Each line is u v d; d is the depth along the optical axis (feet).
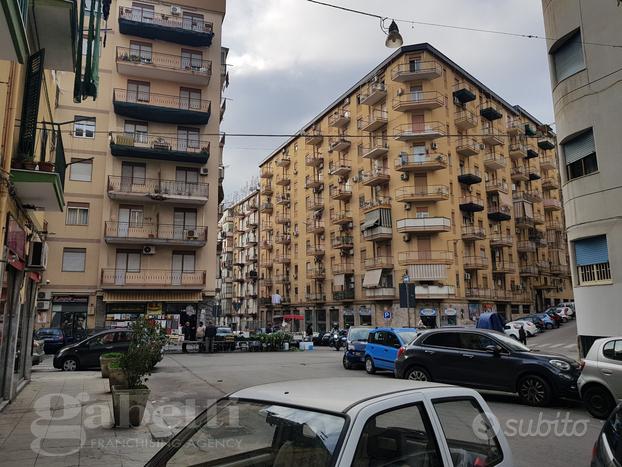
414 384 11.00
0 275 27.63
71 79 106.73
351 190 156.25
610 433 13.93
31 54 32.55
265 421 9.29
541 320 129.70
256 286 230.68
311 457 8.24
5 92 26.78
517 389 33.94
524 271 163.22
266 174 219.82
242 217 262.26
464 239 136.98
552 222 188.85
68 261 101.50
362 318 147.54
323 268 170.09
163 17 112.47
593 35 53.31
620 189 49.65
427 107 134.00
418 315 128.88
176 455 9.78
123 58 107.14
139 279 104.06
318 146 179.42
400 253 133.08
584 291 53.16
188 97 114.21
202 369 59.72
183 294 106.83
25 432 24.77
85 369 58.75
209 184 112.47
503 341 35.88
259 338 97.81
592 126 52.80
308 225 180.45
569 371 32.73
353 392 9.79
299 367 62.39
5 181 27.53
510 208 160.25
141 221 107.14
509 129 167.53
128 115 108.27
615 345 29.50
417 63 136.36
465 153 142.31
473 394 11.87
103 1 34.53
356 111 156.46
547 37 59.77
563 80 56.54
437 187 130.82
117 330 60.85
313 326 174.81
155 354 27.55
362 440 8.23
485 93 157.69
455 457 9.96
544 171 189.47
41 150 39.42
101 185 105.70
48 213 101.30
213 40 116.88
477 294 136.56
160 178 109.29
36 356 61.87
